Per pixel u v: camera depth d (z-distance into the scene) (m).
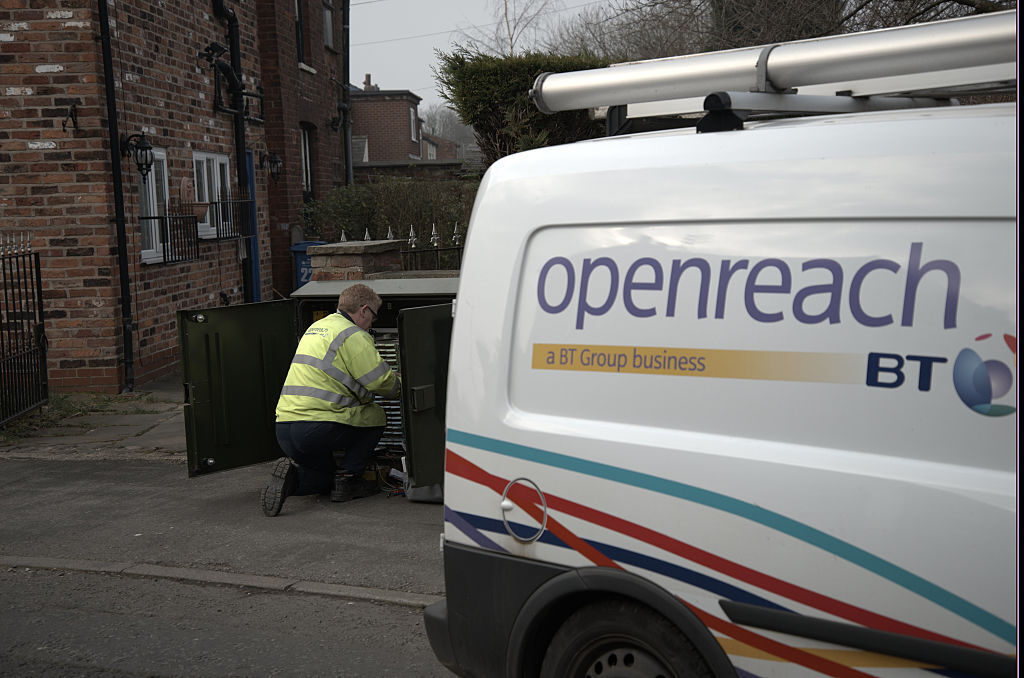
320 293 7.07
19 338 10.20
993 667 2.26
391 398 6.59
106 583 5.34
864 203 2.52
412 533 5.99
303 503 6.77
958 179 2.39
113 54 10.59
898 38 2.86
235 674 4.18
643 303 2.85
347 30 21.09
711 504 2.67
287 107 17.03
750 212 2.69
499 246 3.18
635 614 2.89
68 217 10.29
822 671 2.52
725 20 14.63
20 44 10.11
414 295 6.84
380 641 4.50
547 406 3.04
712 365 2.71
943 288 2.37
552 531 3.01
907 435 2.40
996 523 2.25
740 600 2.63
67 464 7.96
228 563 5.57
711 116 2.85
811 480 2.51
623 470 2.84
